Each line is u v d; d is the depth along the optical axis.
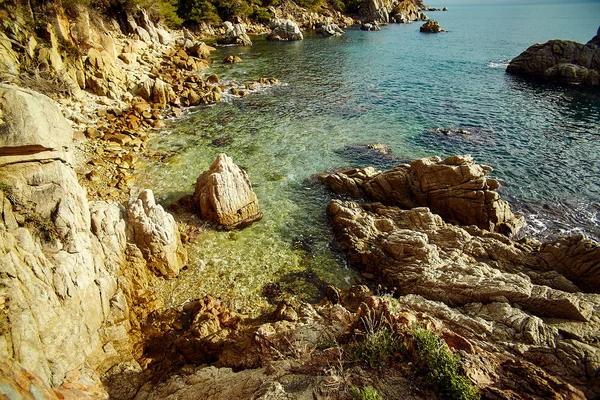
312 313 14.27
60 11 33.88
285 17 107.56
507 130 33.78
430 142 31.27
